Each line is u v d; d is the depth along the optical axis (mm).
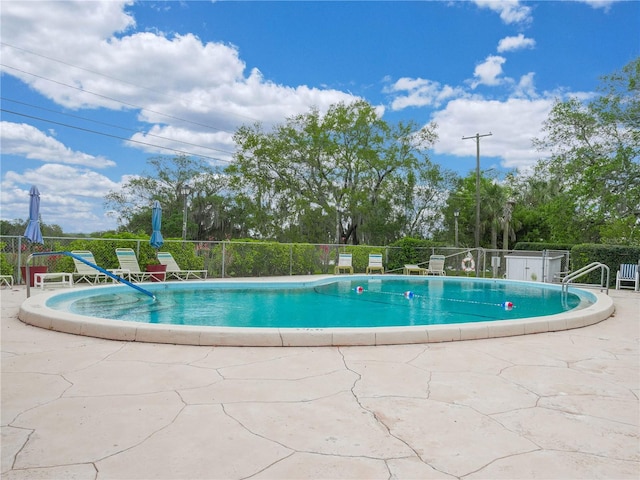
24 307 6125
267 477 1983
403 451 2273
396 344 4836
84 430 2475
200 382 3396
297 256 17938
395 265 20609
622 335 5668
